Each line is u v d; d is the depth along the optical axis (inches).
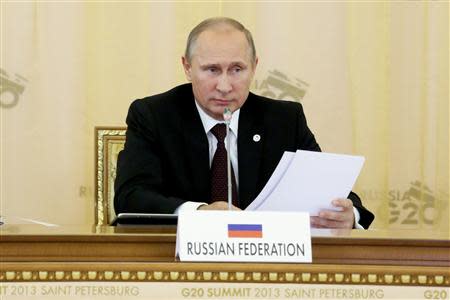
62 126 437.1
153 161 314.7
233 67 305.6
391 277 176.2
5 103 433.7
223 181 314.7
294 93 452.4
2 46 434.3
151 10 442.9
